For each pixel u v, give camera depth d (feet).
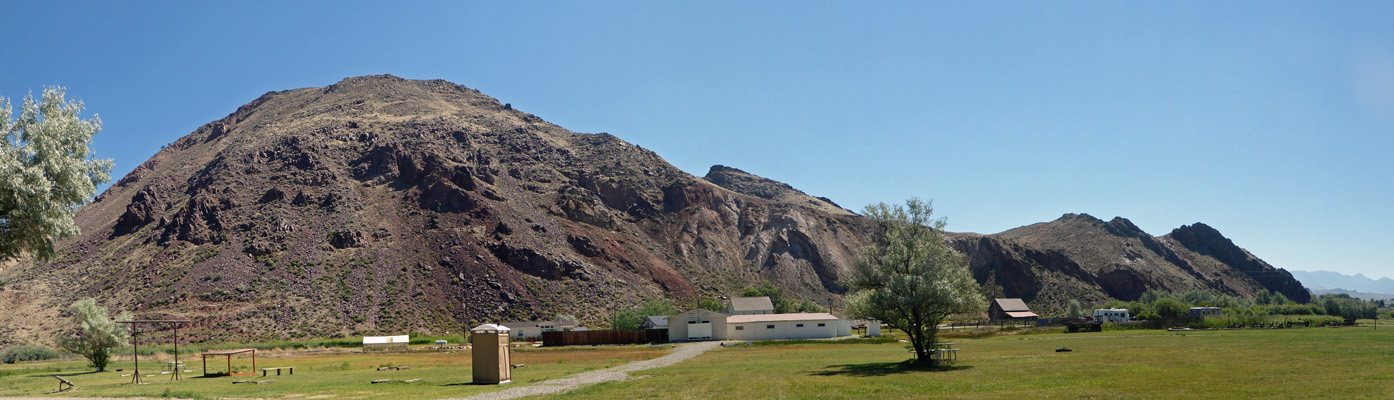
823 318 362.33
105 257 496.64
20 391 137.08
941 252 164.66
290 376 168.25
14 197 94.68
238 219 536.42
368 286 460.96
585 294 492.95
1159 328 359.66
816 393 105.09
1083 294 622.95
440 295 461.78
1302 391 96.53
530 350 298.15
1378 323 423.23
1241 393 96.12
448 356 271.28
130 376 180.96
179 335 388.98
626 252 589.73
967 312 164.35
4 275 463.01
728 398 99.96
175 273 460.55
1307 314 515.09
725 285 587.27
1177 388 102.83
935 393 103.09
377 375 163.12
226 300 432.66
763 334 355.56
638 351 269.64
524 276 498.28
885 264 166.20
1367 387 99.09
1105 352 187.42
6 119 98.78
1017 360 164.04
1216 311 476.54
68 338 222.28
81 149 106.11
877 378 127.24
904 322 163.63
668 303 482.69
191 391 124.77
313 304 434.71
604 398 102.37
